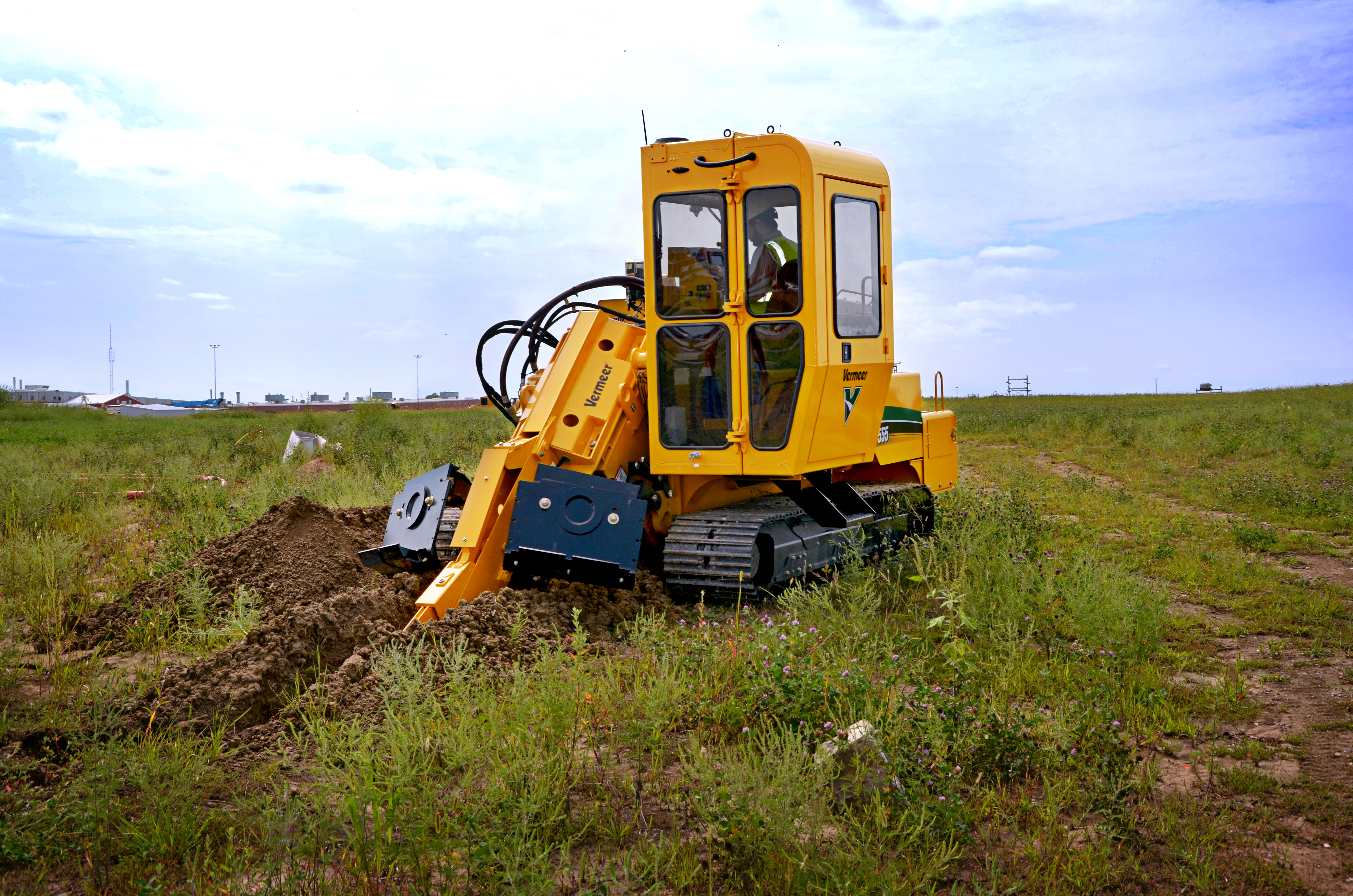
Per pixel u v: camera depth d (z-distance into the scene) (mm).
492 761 4004
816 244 7168
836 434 7773
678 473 7414
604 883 3291
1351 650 6418
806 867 3371
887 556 8430
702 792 3828
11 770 4098
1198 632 6918
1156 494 14242
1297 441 19547
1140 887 3492
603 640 6223
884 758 3951
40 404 53219
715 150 7254
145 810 3828
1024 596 6910
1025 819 3953
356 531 8969
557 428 7141
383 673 4832
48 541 8359
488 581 6512
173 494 12328
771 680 4766
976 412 39594
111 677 5309
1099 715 4617
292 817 3537
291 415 42406
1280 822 3982
